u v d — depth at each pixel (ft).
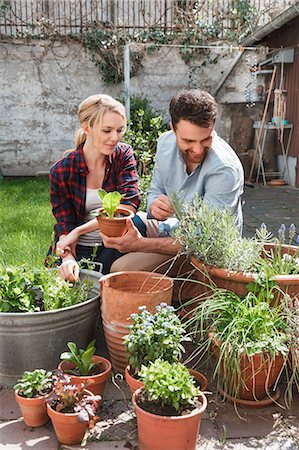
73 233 9.39
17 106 32.81
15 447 6.42
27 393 6.77
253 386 7.09
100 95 9.50
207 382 7.25
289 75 30.86
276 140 32.48
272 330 7.14
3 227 17.21
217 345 7.18
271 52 31.07
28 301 7.82
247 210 23.41
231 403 7.34
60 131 33.40
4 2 32.71
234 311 7.29
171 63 33.96
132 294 7.56
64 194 9.82
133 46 33.27
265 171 32.71
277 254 8.47
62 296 8.14
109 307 7.77
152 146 21.20
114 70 33.14
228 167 8.39
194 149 7.95
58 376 6.73
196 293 9.34
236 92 34.40
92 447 6.42
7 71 32.37
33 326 7.43
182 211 8.21
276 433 6.73
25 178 32.48
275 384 7.43
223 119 34.12
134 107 32.14
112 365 8.13
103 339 9.22
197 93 7.64
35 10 33.71
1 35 31.91
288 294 7.57
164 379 6.28
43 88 32.83
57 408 6.48
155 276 8.30
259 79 33.73
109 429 6.75
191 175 8.81
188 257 8.38
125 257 9.50
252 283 7.50
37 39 32.32
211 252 7.73
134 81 33.91
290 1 34.50
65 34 32.68
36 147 33.35
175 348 6.98
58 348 7.77
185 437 6.09
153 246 8.59
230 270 7.58
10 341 7.51
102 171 9.86
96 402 6.87
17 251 13.52
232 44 34.09
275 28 27.73
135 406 6.21
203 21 34.09
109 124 9.14
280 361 7.11
